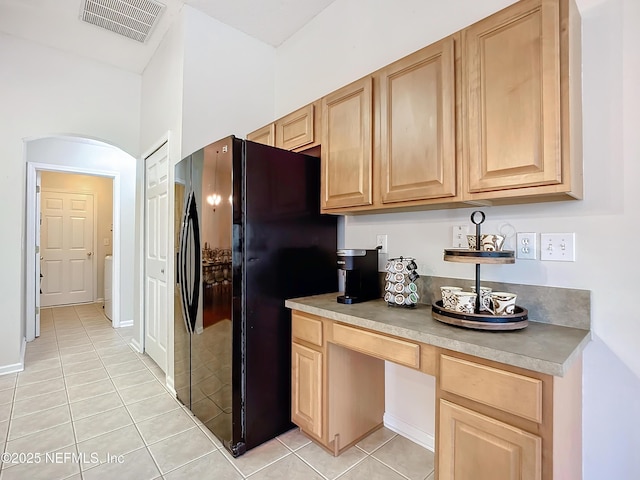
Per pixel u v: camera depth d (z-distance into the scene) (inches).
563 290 52.9
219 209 70.8
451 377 45.3
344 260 72.2
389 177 63.1
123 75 130.6
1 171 107.6
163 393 94.9
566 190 43.1
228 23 104.2
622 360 48.1
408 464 65.9
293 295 78.1
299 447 71.2
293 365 73.2
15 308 109.1
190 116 96.3
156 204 115.8
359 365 73.0
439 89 55.4
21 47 111.2
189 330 83.1
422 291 72.2
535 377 37.9
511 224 59.2
